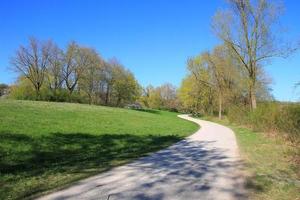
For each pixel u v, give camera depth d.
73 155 15.22
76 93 81.44
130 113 50.12
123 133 25.48
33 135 18.56
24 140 16.92
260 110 31.83
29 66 78.00
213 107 68.44
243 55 38.16
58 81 80.56
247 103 47.03
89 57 82.31
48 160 13.71
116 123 32.88
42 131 20.41
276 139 22.73
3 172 11.17
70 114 34.03
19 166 12.22
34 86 78.38
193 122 52.47
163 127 34.88
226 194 9.30
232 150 18.28
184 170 12.46
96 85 87.06
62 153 15.48
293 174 11.86
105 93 90.12
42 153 14.90
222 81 55.66
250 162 14.28
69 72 80.94
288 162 14.23
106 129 26.50
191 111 85.94
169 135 26.94
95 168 12.34
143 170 12.28
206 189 9.78
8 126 19.98
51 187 9.49
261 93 44.06
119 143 20.25
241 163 14.10
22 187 9.41
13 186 9.49
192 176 11.47
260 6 36.75
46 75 79.38
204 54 57.84
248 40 37.66
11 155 13.71
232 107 47.50
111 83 90.19
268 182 10.63
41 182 10.03
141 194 9.09
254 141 22.75
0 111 27.39
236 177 11.39
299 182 10.68
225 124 46.47
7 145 15.24
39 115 28.78
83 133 22.42
